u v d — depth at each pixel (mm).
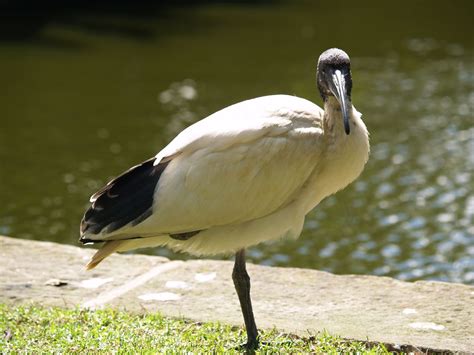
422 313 8164
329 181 7648
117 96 23234
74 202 15859
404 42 29250
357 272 13195
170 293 8680
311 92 23219
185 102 22578
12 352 7152
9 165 17828
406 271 13234
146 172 7426
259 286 8812
